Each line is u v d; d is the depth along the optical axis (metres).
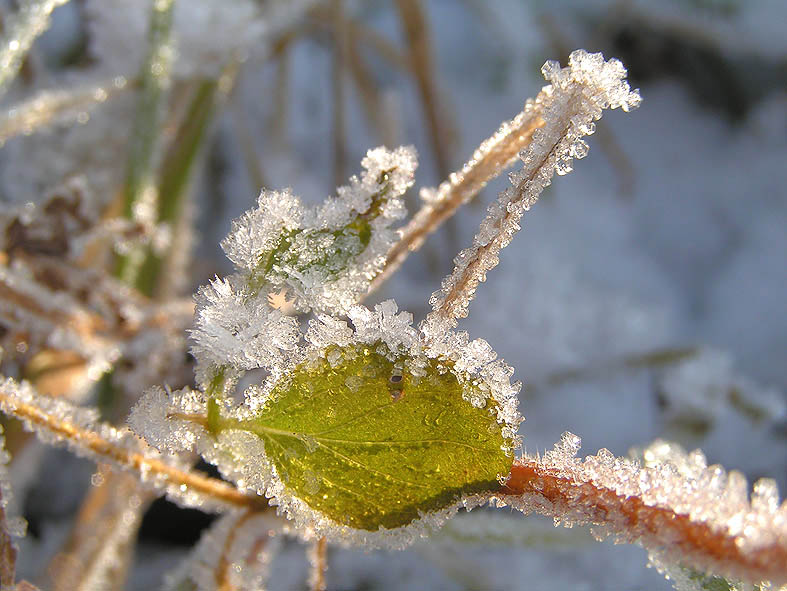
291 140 0.39
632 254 0.38
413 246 0.14
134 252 0.22
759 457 0.28
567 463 0.13
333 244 0.13
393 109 0.33
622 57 0.44
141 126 0.21
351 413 0.13
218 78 0.24
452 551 0.22
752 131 0.43
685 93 0.45
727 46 0.42
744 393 0.27
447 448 0.13
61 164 0.23
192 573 0.15
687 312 0.37
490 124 0.40
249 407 0.13
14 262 0.18
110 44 0.24
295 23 0.33
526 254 0.35
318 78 0.41
